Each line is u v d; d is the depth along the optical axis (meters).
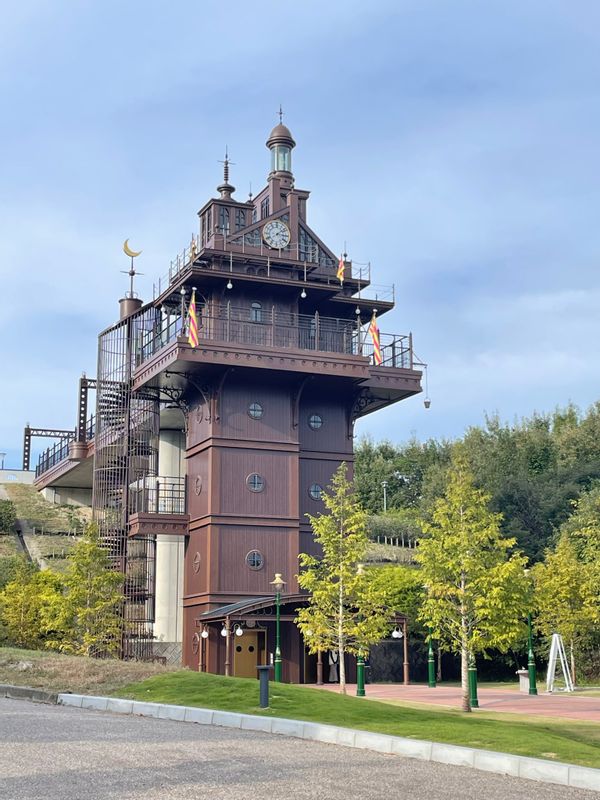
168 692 25.50
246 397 54.06
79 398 72.62
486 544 33.38
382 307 59.28
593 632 56.12
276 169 60.62
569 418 112.44
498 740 20.50
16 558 64.44
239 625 49.56
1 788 13.27
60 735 18.30
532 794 14.94
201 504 53.50
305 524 55.38
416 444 119.31
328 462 56.97
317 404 57.53
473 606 32.94
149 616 57.47
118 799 12.89
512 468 95.81
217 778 14.61
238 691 25.59
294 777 15.09
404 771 16.33
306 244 58.59
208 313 55.00
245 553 52.31
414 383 57.62
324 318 58.31
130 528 55.62
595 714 32.94
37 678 27.67
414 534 87.88
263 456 53.75
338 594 41.16
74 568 46.91
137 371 56.88
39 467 89.44
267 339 55.41
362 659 41.56
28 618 50.03
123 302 65.88
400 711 24.88
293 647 50.75
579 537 72.12
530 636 45.75
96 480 59.09
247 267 56.03
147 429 57.97
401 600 58.34
